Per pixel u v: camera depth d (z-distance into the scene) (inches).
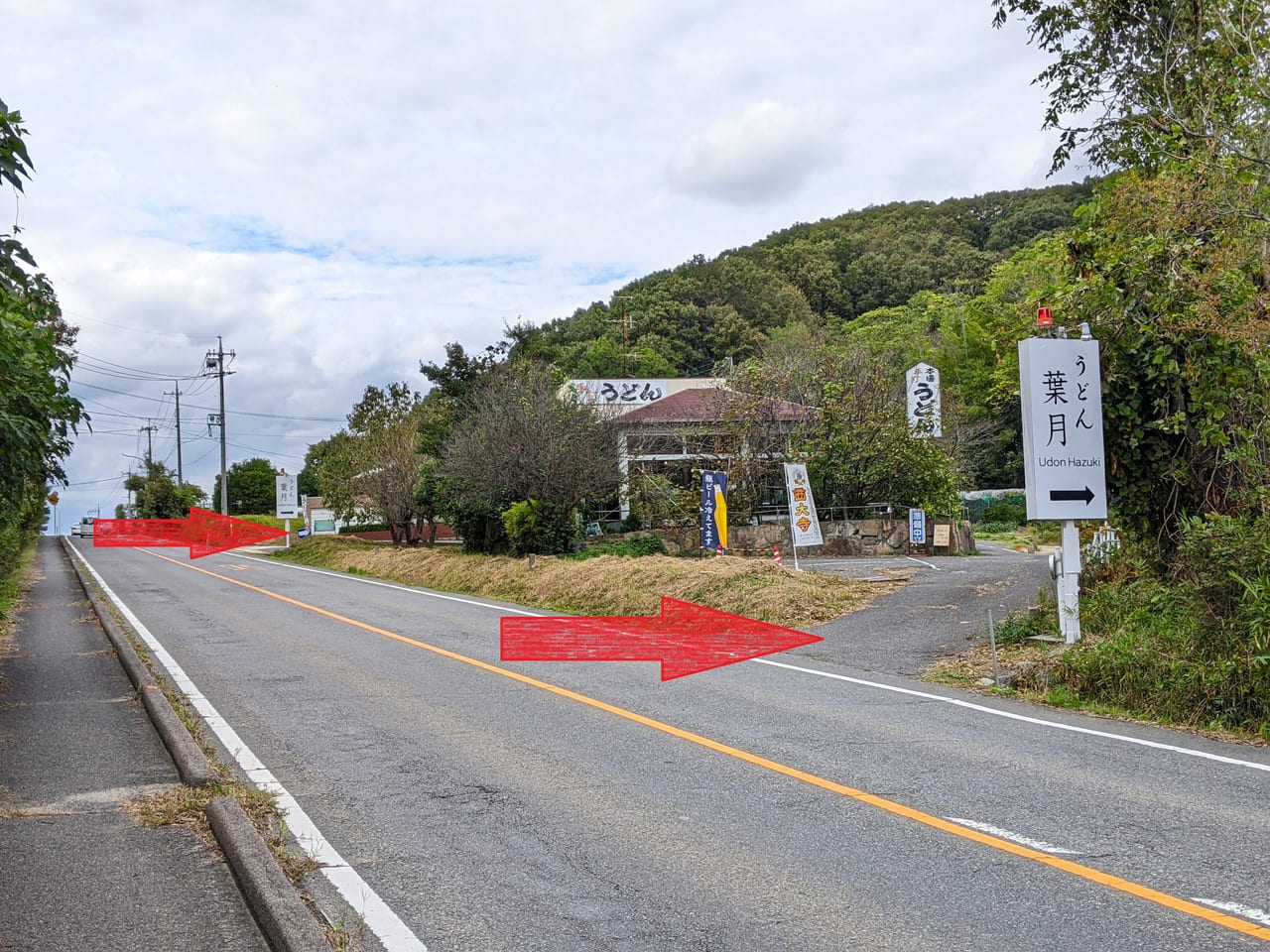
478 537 1232.8
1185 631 393.7
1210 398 447.5
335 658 495.5
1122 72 532.4
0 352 329.7
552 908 181.5
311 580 1105.4
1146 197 482.6
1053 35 536.7
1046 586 571.5
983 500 1862.7
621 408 1286.9
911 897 185.8
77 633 602.9
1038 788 262.1
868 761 292.0
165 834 218.7
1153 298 471.8
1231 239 470.0
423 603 808.3
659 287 3378.4
